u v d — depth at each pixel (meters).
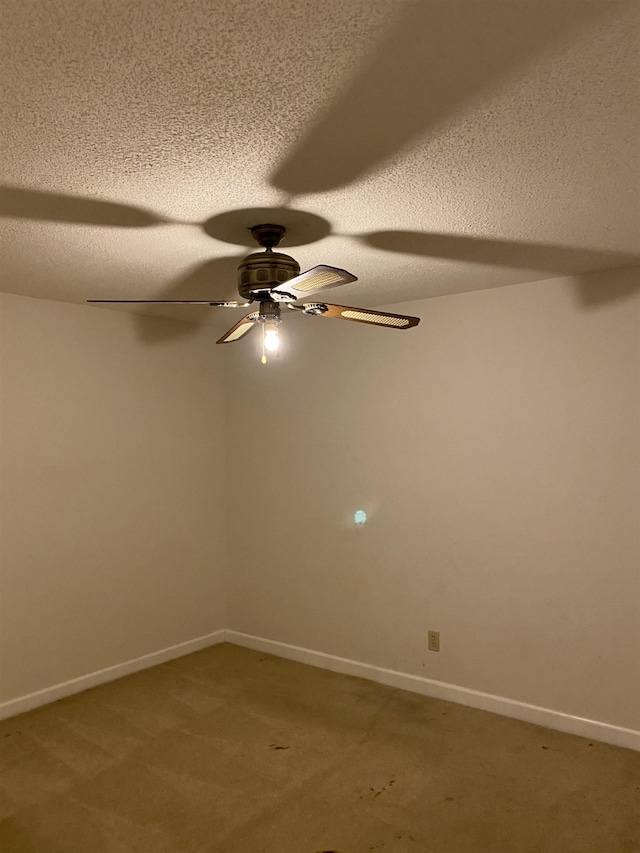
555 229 2.24
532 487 3.05
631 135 1.53
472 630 3.23
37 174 1.71
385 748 2.78
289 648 3.98
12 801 2.37
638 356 2.76
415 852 2.07
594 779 2.51
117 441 3.70
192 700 3.33
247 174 1.73
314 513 3.88
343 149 1.59
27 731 2.96
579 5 1.06
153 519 3.90
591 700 2.87
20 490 3.23
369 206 1.99
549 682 2.99
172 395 4.03
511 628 3.11
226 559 4.36
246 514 4.25
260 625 4.16
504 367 3.14
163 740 2.87
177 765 2.64
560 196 1.92
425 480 3.40
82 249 2.43
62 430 3.42
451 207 2.01
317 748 2.79
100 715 3.14
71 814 2.29
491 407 3.18
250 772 2.58
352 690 3.45
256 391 4.20
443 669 3.33
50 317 3.38
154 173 1.72
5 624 3.15
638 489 2.76
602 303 2.85
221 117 1.42
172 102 1.35
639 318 2.75
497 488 3.16
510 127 1.49
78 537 3.49
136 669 3.76
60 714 3.16
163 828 2.21
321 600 3.84
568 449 2.95
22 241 2.32
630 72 1.26
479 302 3.22
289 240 2.34
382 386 3.58
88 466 3.54
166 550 3.98
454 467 3.30
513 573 3.10
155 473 3.92
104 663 3.60
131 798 2.39
